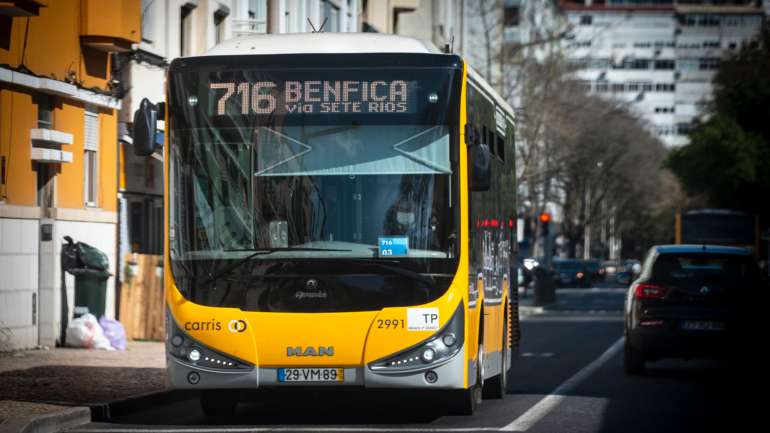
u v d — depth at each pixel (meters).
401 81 25.00
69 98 45.22
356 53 25.17
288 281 24.48
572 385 35.91
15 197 41.69
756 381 37.75
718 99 145.88
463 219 24.81
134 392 30.03
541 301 106.06
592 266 198.62
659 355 39.22
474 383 25.95
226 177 24.92
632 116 177.62
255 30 64.12
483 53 115.44
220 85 25.17
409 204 24.72
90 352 41.75
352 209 24.70
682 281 39.06
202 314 24.58
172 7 55.19
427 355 24.38
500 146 32.44
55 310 43.53
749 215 102.94
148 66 52.59
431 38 116.06
